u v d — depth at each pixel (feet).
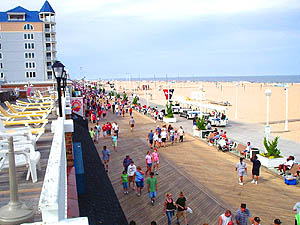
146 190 41.42
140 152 61.05
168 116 104.06
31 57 193.88
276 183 44.65
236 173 48.98
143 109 126.62
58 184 8.91
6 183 15.99
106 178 33.06
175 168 50.62
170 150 63.31
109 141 70.49
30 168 15.84
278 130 90.07
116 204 26.32
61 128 16.34
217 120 97.19
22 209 8.93
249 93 260.62
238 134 84.28
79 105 73.41
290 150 66.03
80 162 27.68
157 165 49.70
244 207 28.81
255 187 42.86
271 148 53.21
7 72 191.62
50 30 197.47
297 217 29.43
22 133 20.97
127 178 41.16
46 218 7.89
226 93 265.34
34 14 199.41
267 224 32.19
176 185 43.19
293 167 46.75
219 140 65.92
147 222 32.60
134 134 79.10
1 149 18.17
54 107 43.83
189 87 386.73
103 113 111.04
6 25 188.65
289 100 189.16
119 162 53.88
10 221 8.43
